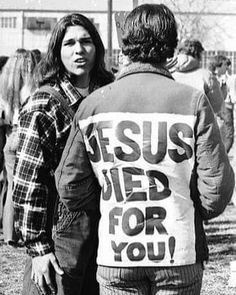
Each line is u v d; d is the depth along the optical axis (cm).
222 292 602
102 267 307
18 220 343
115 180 304
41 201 341
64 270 340
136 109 303
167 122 300
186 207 302
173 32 312
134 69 311
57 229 340
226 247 765
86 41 365
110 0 1096
